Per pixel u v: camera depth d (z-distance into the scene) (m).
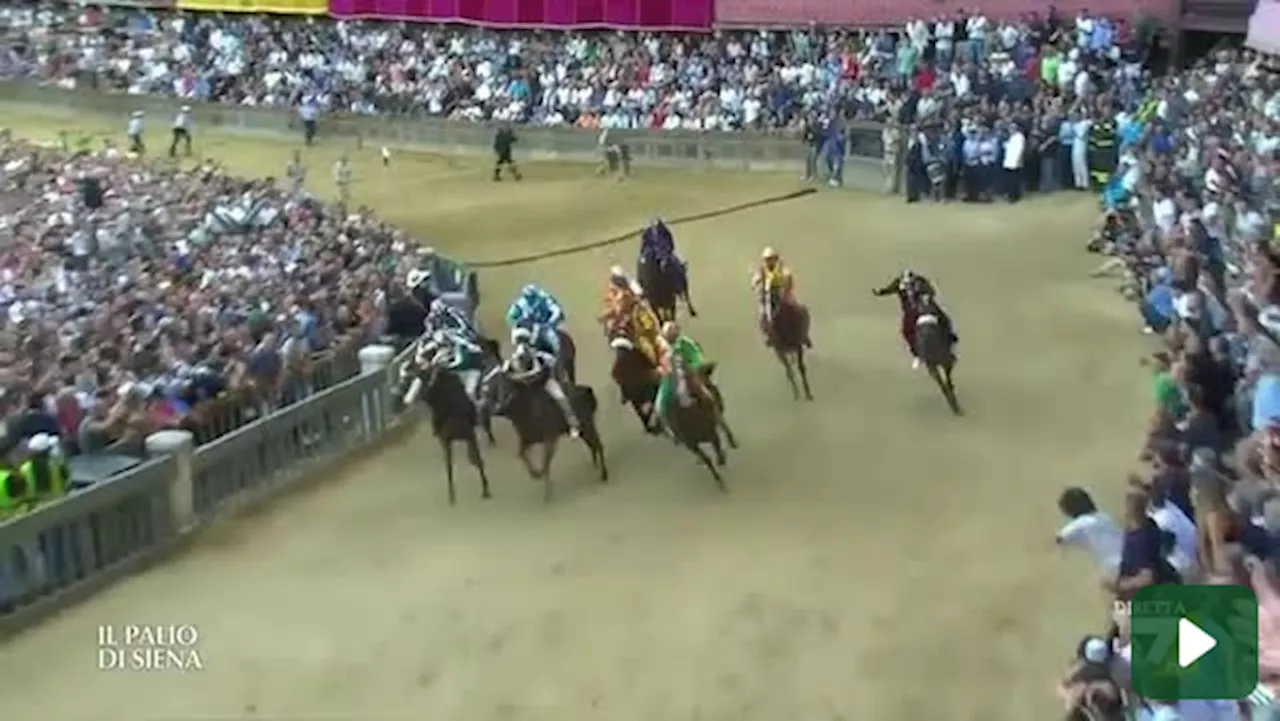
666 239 29.61
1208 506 14.30
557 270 35.69
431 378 21.39
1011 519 19.80
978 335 28.42
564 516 20.89
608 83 50.12
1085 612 17.03
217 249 32.50
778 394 25.72
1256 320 21.08
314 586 18.73
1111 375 25.64
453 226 40.62
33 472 18.95
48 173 41.78
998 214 38.56
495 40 54.03
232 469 21.52
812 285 32.62
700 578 18.52
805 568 18.66
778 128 46.59
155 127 55.44
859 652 16.39
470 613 17.80
